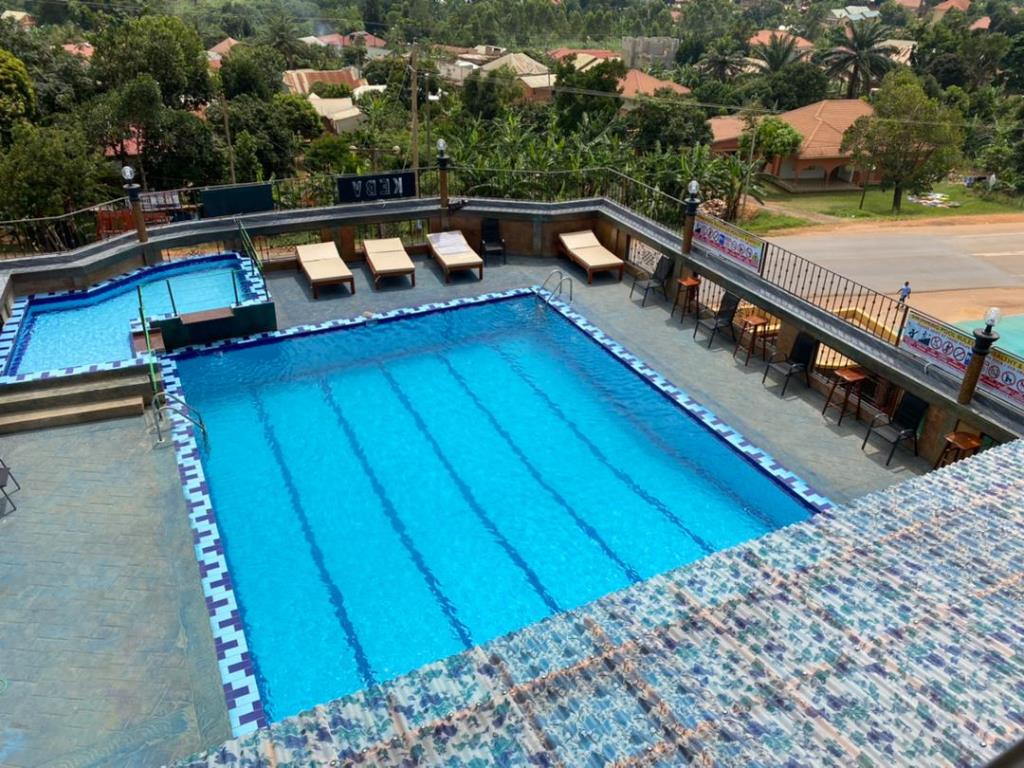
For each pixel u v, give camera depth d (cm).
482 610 895
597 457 1180
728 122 6141
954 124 4766
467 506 1066
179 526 995
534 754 423
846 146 4922
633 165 3631
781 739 425
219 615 859
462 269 1809
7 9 10588
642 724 442
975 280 3406
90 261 1616
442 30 14050
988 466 791
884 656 496
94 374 1256
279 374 1387
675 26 14988
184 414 1202
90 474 1094
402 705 466
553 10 15350
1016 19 11381
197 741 713
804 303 1369
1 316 1441
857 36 7312
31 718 729
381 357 1460
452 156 3250
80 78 4919
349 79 9494
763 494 1103
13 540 963
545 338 1551
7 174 2858
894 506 710
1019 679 474
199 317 1459
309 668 811
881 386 1255
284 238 2084
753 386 1366
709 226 1571
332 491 1088
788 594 570
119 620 848
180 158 4494
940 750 412
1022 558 625
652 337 1538
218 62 9294
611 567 964
